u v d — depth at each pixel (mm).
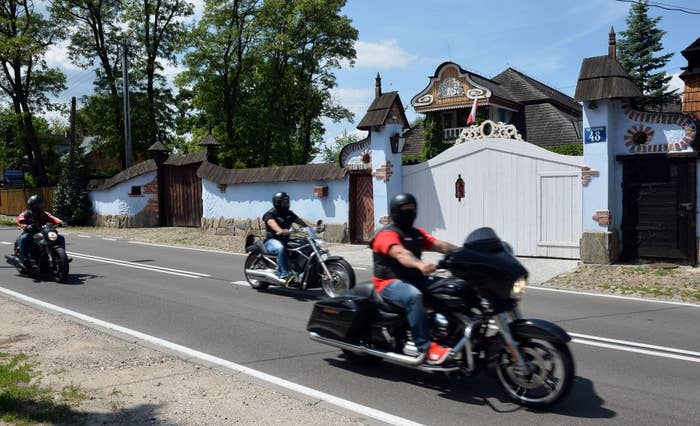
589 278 11008
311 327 6066
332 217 17203
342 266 8898
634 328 7395
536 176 13438
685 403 4828
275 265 9656
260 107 37688
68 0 32750
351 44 39000
